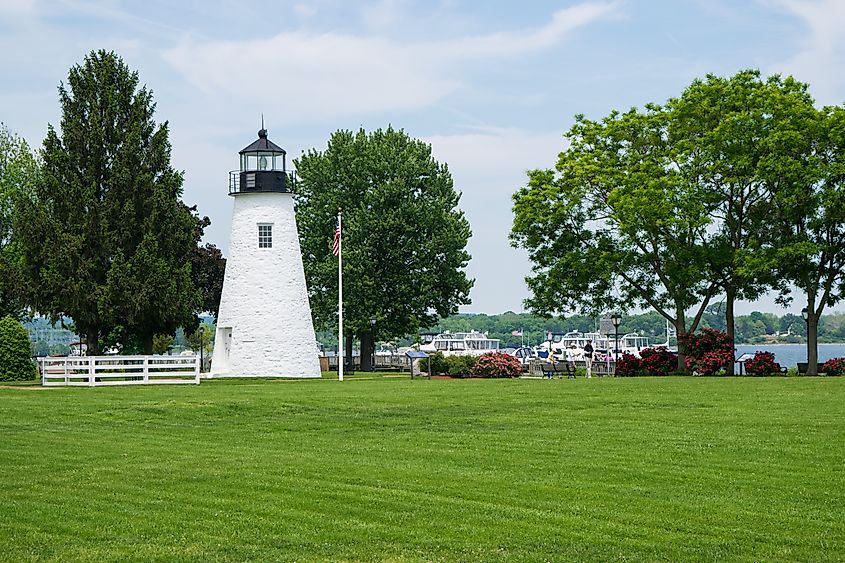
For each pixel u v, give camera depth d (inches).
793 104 1978.3
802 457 802.8
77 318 1875.0
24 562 530.6
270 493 680.4
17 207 1887.3
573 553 545.3
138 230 1910.7
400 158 2588.6
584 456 818.2
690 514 623.5
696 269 1982.0
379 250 2529.5
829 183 1951.3
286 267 2000.5
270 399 1261.1
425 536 577.6
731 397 1259.8
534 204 2128.4
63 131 1919.3
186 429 1025.5
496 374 2086.6
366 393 1349.7
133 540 571.2
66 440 932.0
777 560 533.3
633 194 2010.3
